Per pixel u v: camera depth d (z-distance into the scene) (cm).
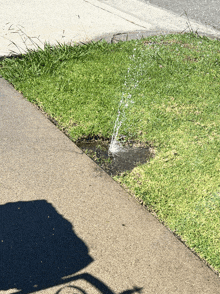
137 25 827
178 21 888
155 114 461
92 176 343
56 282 234
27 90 494
